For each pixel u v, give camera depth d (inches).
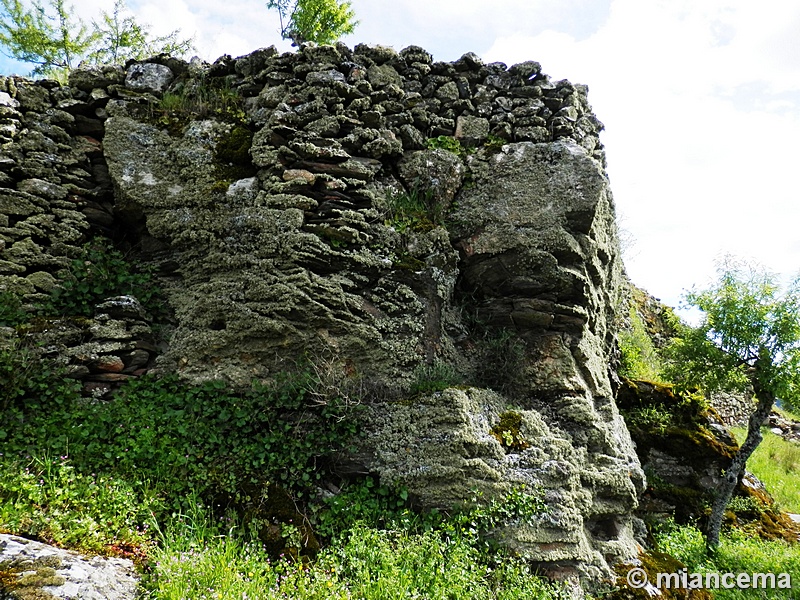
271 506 168.6
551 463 187.5
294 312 200.5
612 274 273.6
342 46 246.1
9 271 204.5
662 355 343.0
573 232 225.3
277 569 147.6
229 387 198.7
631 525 217.0
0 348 183.2
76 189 226.7
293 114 226.1
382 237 217.0
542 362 217.2
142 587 128.8
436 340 212.2
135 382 197.0
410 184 235.0
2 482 146.4
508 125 248.1
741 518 277.6
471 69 261.4
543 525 176.6
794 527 289.7
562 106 258.7
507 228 224.5
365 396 197.8
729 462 272.1
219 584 133.5
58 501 145.1
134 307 205.5
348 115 231.8
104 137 225.6
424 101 250.5
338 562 154.6
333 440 187.8
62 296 207.8
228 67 254.5
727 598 199.2
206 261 213.8
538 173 230.4
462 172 237.9
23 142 221.3
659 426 276.5
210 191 219.0
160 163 225.9
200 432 183.8
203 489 167.2
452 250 224.4
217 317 205.8
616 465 211.6
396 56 253.8
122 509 150.7
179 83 245.9
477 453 180.2
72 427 174.6
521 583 162.1
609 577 179.8
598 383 230.7
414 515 175.6
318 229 208.4
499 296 228.8
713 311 260.1
